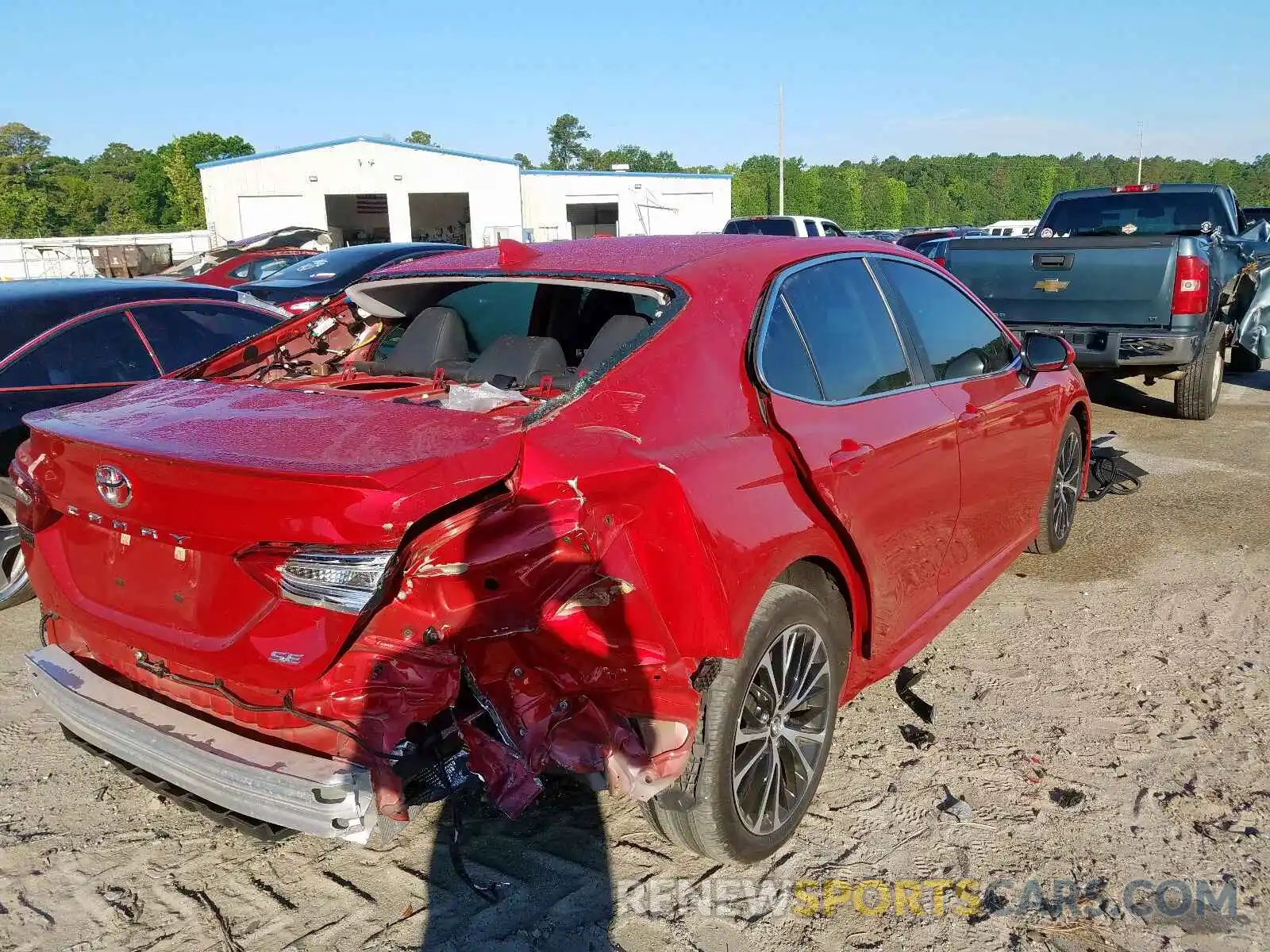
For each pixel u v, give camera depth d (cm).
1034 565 536
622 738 241
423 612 223
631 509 240
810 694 300
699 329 285
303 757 235
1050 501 515
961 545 395
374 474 216
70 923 271
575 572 233
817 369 319
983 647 436
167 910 276
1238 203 1080
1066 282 825
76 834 311
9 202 7725
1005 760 345
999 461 418
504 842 304
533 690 239
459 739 236
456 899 279
